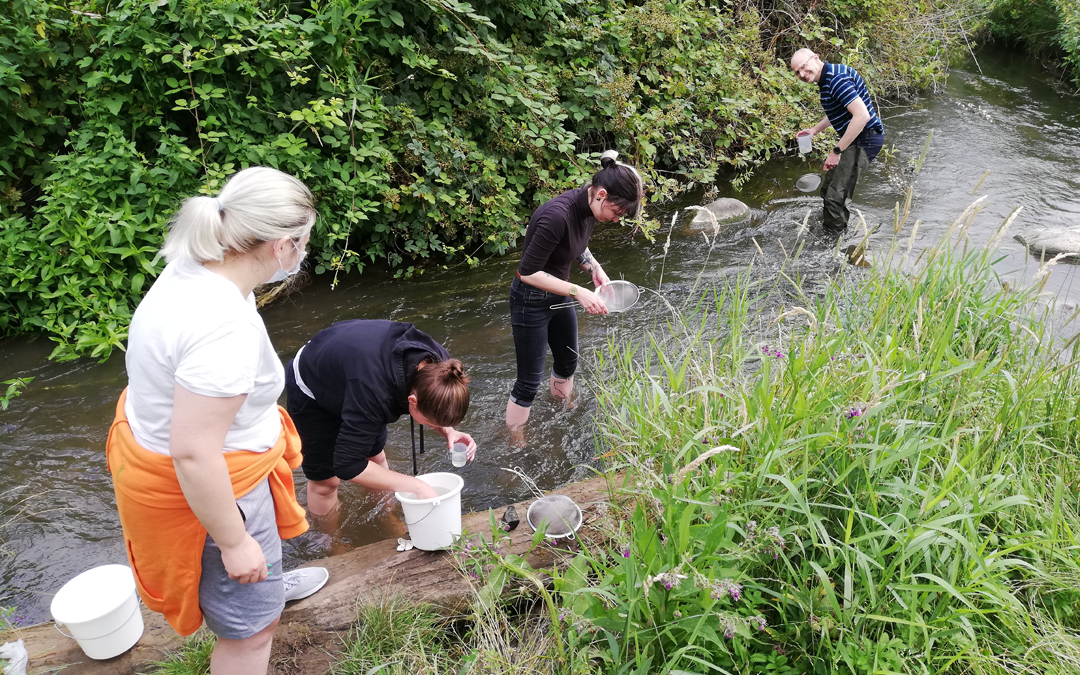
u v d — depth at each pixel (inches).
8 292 185.0
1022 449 112.2
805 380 107.6
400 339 97.7
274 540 79.3
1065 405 122.3
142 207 194.4
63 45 197.5
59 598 89.7
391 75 225.9
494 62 238.1
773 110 319.0
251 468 74.3
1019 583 96.3
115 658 90.4
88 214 186.1
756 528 90.4
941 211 262.1
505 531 97.6
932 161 315.0
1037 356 138.6
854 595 85.4
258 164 200.7
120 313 185.2
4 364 177.6
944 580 84.7
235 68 206.4
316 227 209.2
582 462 143.7
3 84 187.3
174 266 69.5
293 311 204.4
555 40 259.9
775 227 257.1
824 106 240.8
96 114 195.9
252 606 76.8
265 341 72.5
